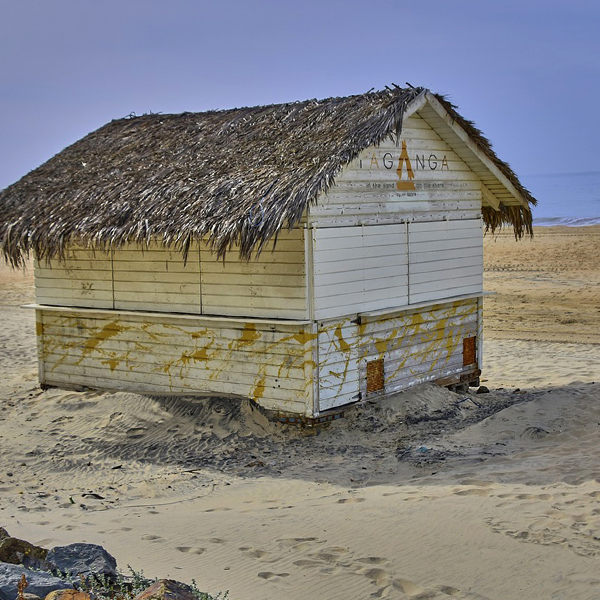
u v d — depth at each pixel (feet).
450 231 46.34
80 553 21.99
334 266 39.58
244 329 41.22
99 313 46.78
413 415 42.32
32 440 42.22
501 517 26.43
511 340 66.08
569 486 29.17
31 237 46.01
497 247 130.21
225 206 39.04
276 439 39.91
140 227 41.32
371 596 21.89
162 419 43.16
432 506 28.12
